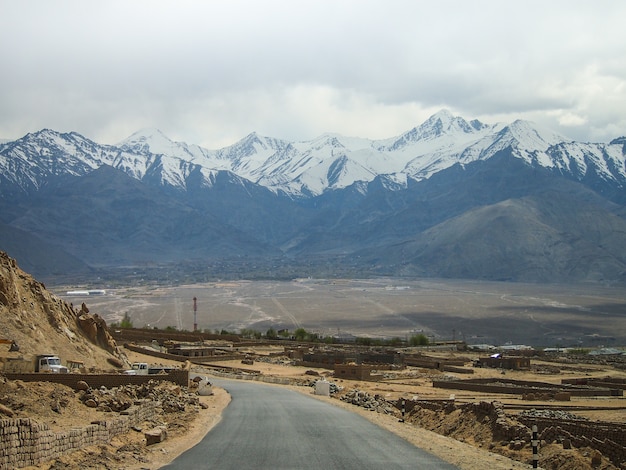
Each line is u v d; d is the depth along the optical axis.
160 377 65.56
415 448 38.97
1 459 27.27
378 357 132.50
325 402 65.00
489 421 47.75
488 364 138.88
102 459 32.28
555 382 109.69
